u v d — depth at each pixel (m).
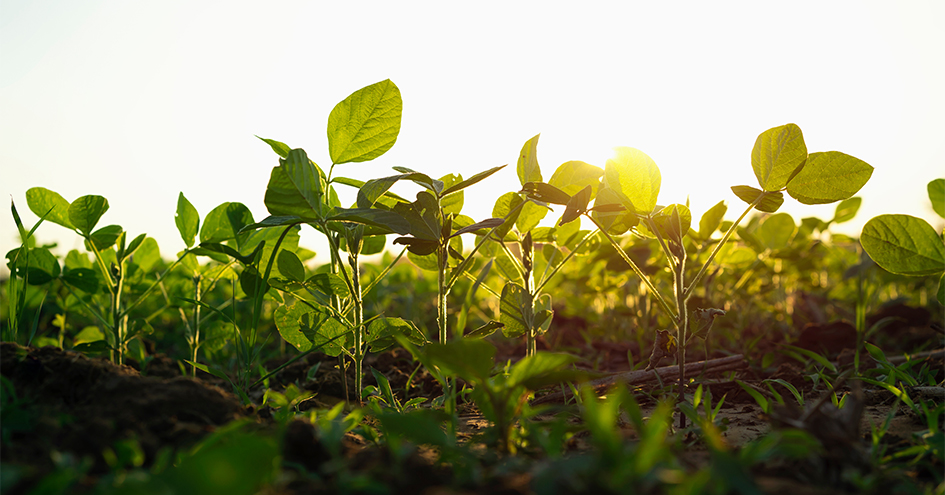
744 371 0.68
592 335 0.88
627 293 0.94
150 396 0.46
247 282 0.59
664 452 0.39
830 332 0.82
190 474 0.36
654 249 0.83
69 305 0.76
